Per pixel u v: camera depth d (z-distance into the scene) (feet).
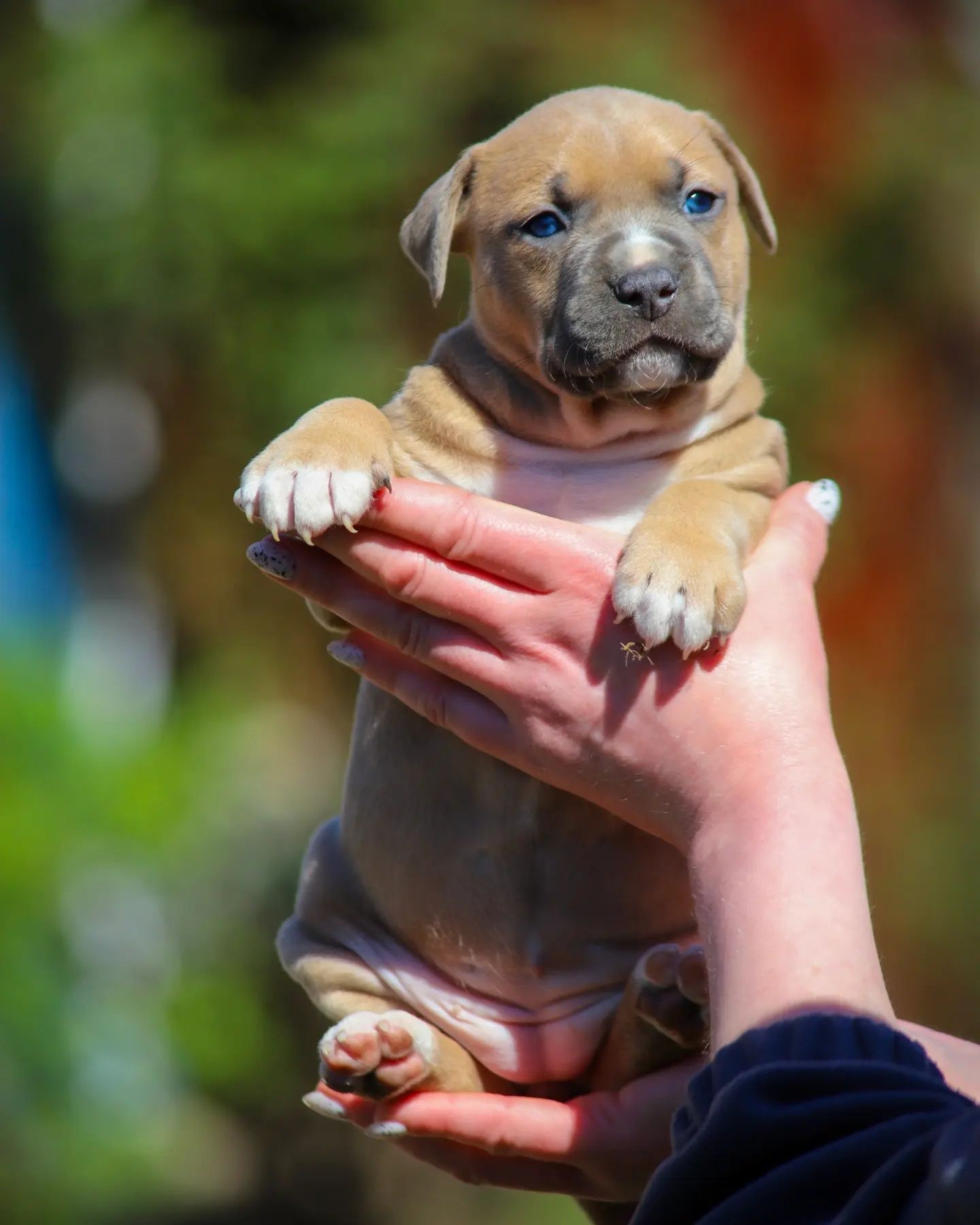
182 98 42.91
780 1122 10.09
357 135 41.83
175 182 42.24
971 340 45.47
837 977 11.53
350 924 18.01
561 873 16.72
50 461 54.08
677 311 17.10
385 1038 15.94
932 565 44.70
